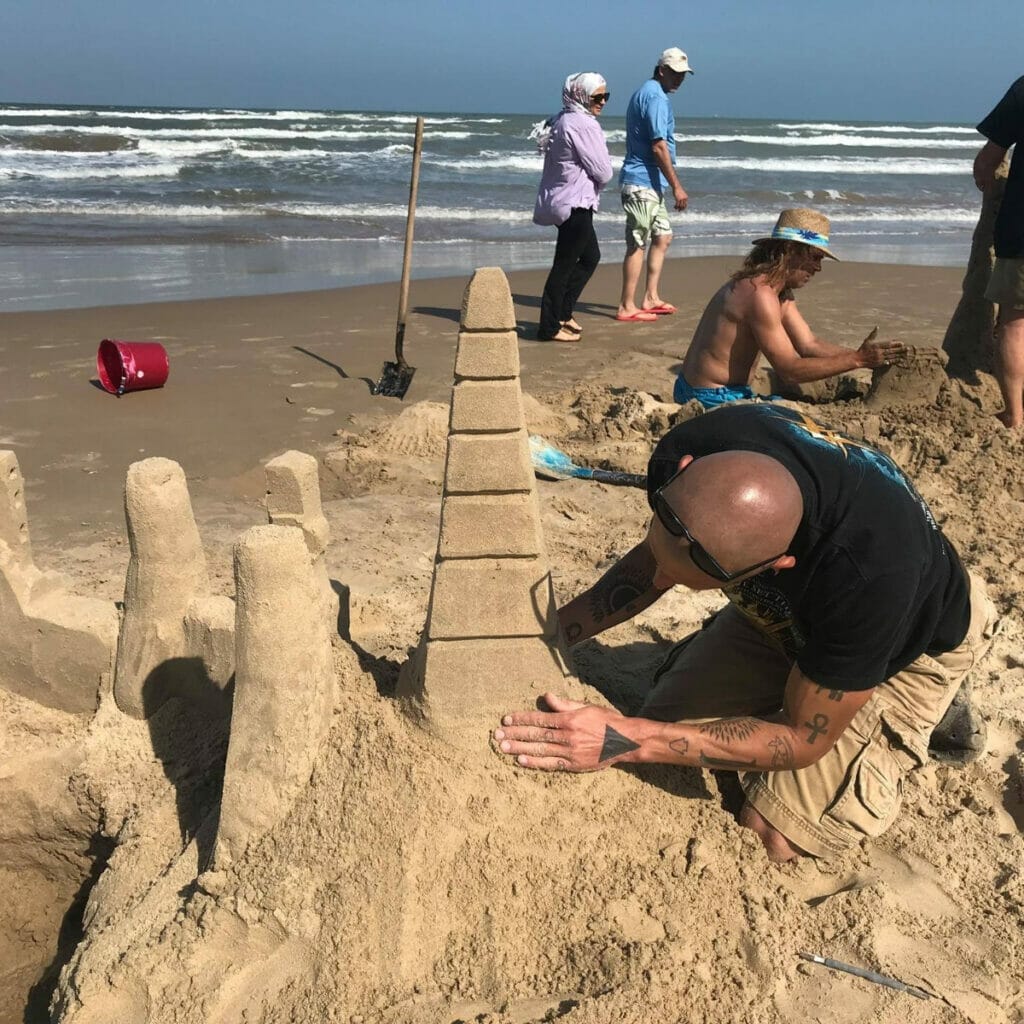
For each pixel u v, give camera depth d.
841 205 19.89
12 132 26.95
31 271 9.97
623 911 2.10
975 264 5.76
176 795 2.53
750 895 2.19
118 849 2.44
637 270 8.39
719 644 2.63
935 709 2.44
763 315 4.68
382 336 7.68
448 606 2.15
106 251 11.44
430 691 2.19
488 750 2.20
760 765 2.16
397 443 5.26
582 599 2.64
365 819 2.11
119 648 2.66
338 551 4.07
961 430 5.19
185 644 2.63
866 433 5.15
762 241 4.72
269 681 2.13
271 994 2.00
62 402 5.75
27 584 2.70
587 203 7.32
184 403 5.84
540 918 2.09
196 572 2.64
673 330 8.21
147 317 8.00
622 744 2.17
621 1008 1.88
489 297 1.97
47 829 2.71
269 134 30.03
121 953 2.07
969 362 5.85
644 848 2.24
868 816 2.32
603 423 5.53
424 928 2.04
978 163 5.49
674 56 7.87
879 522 1.91
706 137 40.84
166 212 14.75
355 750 2.20
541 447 4.98
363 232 13.80
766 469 1.86
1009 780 2.74
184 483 2.59
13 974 2.69
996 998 2.02
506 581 2.14
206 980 2.02
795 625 2.15
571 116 7.16
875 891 2.23
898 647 2.11
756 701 2.59
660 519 1.93
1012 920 2.22
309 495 2.49
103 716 2.69
